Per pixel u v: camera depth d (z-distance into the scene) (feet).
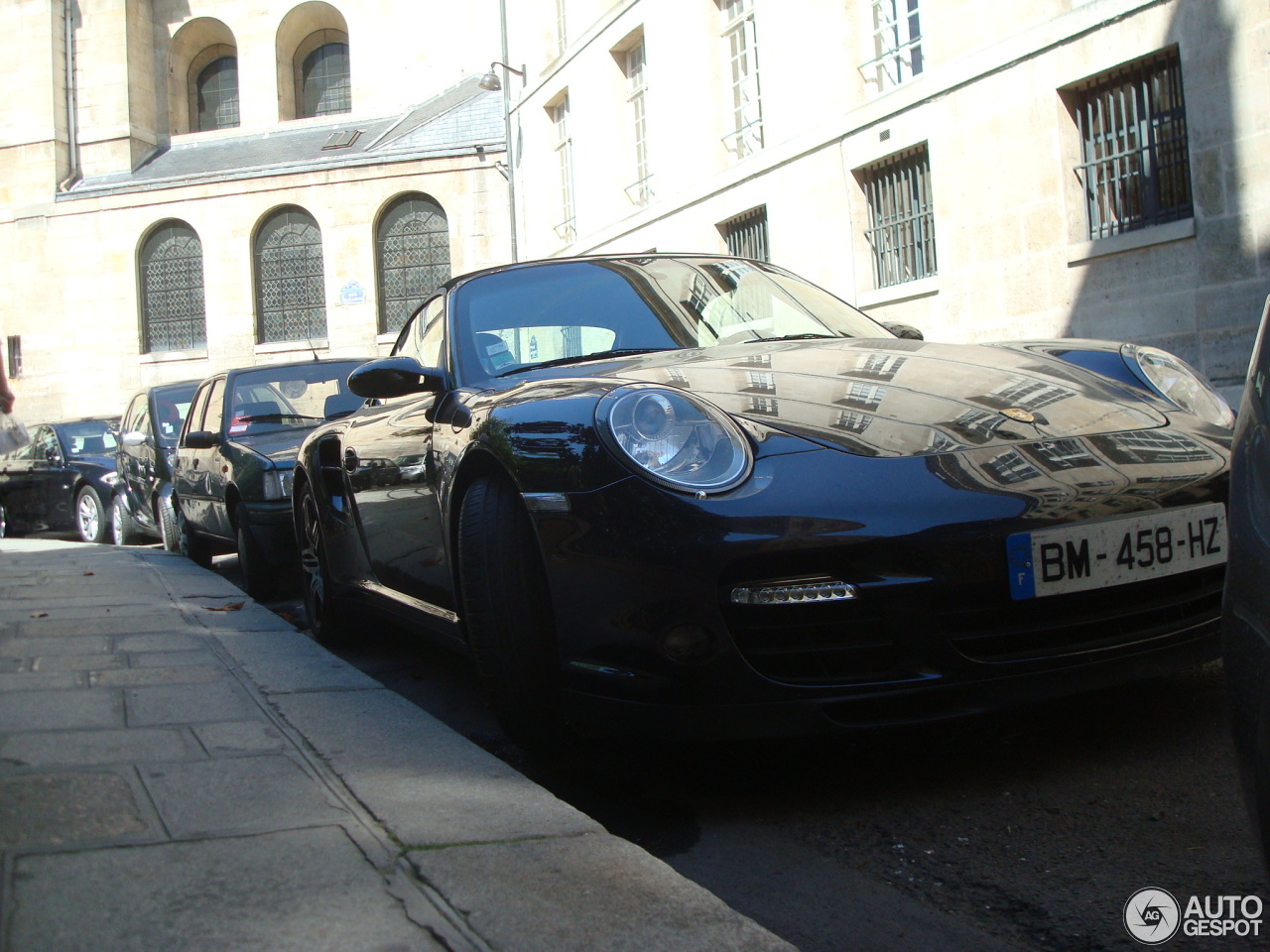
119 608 14.88
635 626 7.55
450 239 85.81
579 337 11.01
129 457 33.53
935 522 7.26
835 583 7.19
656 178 55.42
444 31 103.45
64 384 92.84
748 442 7.82
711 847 7.22
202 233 90.43
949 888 6.36
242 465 20.65
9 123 96.07
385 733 8.58
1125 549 7.55
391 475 11.59
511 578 8.56
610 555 7.63
